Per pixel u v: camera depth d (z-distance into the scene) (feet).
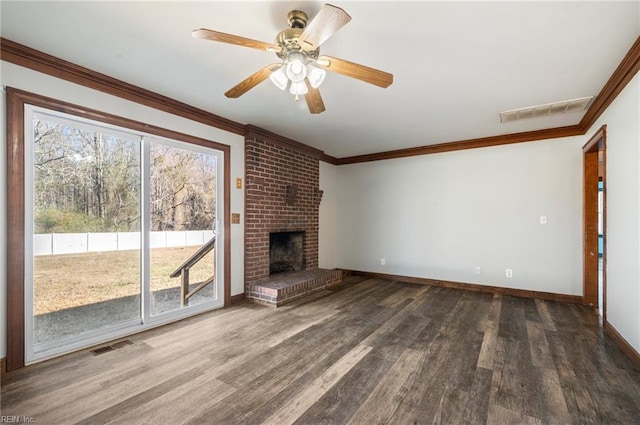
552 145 13.52
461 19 6.05
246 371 7.13
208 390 6.36
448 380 6.77
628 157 8.13
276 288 12.39
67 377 6.83
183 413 5.62
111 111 8.91
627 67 7.70
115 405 5.84
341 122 12.57
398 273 17.65
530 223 13.99
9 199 7.09
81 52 7.36
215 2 5.62
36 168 7.64
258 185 13.70
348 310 11.83
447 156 16.12
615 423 5.39
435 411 5.70
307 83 7.23
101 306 8.89
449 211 16.05
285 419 5.47
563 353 8.11
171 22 6.22
